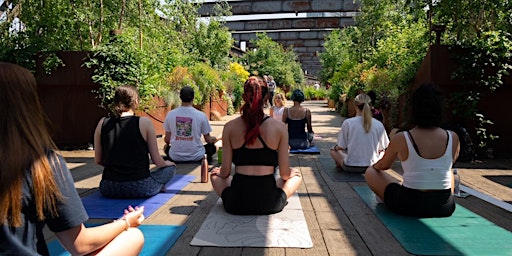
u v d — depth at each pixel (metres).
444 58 6.25
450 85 6.30
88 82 6.87
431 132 3.06
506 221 3.11
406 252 2.47
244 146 3.10
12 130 1.20
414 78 7.16
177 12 11.38
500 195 3.97
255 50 30.42
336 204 3.57
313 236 2.75
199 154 5.66
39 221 1.25
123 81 6.91
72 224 1.31
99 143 3.75
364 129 4.86
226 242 2.59
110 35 7.07
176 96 9.50
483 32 6.45
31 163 1.21
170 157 5.66
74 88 6.99
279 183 3.38
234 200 3.11
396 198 3.19
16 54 6.82
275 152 3.14
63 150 6.91
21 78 1.24
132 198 3.70
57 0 7.12
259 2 22.80
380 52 12.00
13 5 7.34
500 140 6.35
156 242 2.59
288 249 2.50
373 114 6.37
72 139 7.07
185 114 5.57
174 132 5.59
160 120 8.66
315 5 22.06
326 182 4.48
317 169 5.27
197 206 3.50
